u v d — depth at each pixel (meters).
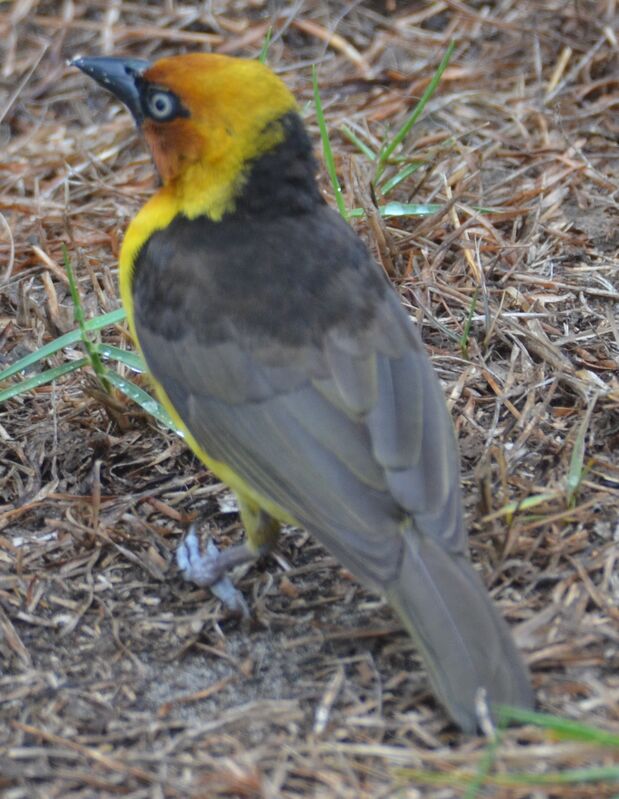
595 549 7.60
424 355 7.47
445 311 9.98
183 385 7.48
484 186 11.36
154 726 6.71
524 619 7.18
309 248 7.53
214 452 7.42
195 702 6.91
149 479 8.70
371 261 7.80
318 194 7.99
